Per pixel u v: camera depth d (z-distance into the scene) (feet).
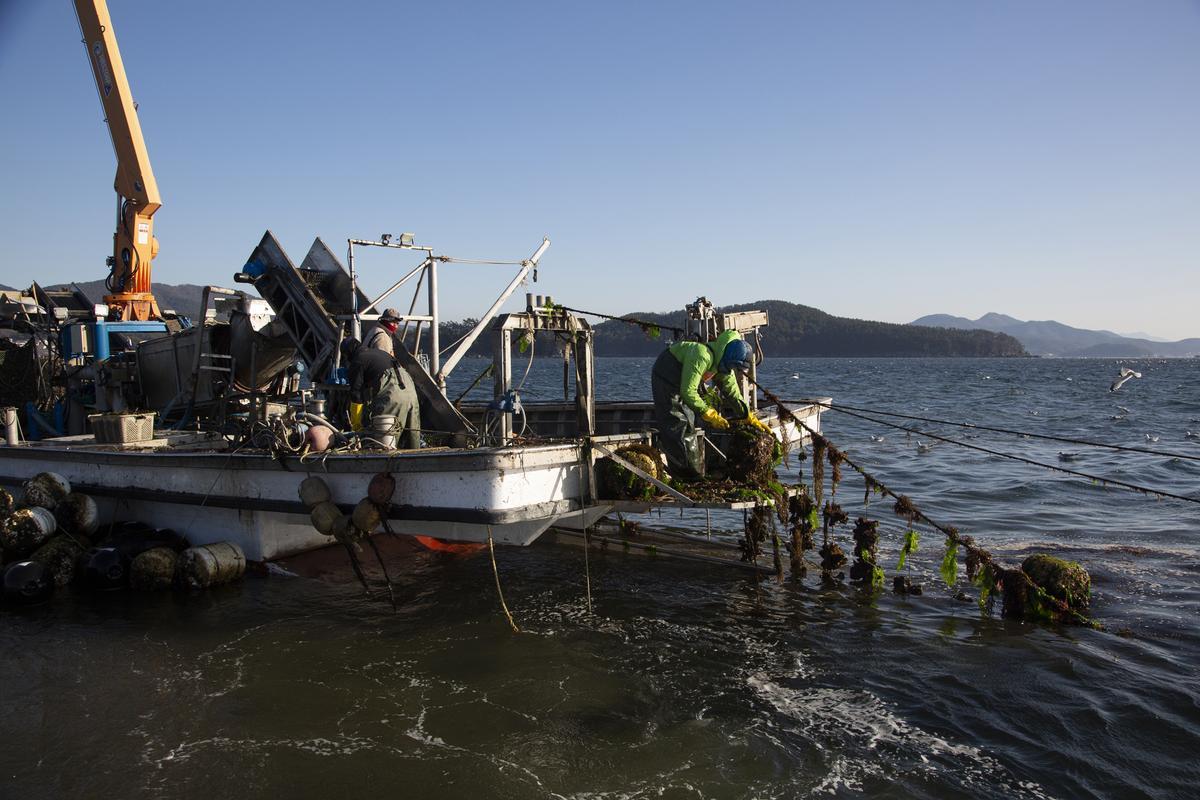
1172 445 76.43
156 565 28.68
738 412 28.96
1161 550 34.22
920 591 29.27
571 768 17.07
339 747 17.93
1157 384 234.99
